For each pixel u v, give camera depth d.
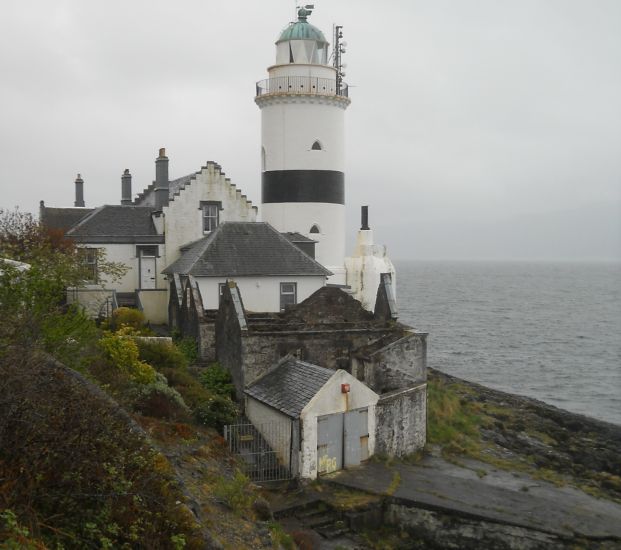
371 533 22.14
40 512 11.27
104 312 39.72
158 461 14.30
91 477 11.98
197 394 25.31
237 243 39.59
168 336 36.50
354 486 23.62
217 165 46.41
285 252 40.03
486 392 51.34
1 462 11.28
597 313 140.00
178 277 38.00
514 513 23.62
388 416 27.25
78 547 11.12
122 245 44.56
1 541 9.84
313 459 24.06
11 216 38.03
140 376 22.02
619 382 67.19
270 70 51.09
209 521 15.52
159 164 47.53
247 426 25.92
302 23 51.75
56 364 14.82
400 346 29.05
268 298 38.75
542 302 168.88
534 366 75.56
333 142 50.22
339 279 50.25
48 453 11.63
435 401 38.56
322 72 50.09
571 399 59.81
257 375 28.59
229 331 30.03
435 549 22.59
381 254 53.09
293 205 49.78
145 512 12.41
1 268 18.09
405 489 24.00
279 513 21.56
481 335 101.25
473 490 25.58
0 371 11.84
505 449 34.75
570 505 25.62
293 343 29.25
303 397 24.73
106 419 13.38
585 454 36.81
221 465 20.47
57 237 38.41
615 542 22.78
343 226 51.78
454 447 31.64
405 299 171.00
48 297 18.28
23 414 11.73
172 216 45.41
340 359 30.16
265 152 50.97
